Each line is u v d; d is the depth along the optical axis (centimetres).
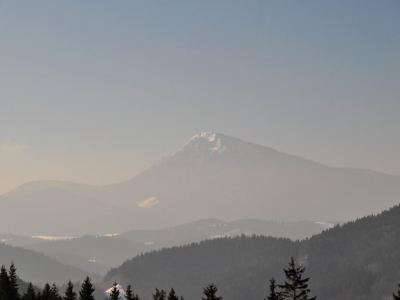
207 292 12800
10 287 17150
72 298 16775
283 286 10875
